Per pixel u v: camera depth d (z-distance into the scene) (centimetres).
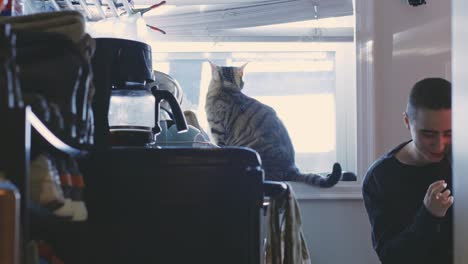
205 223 147
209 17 297
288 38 299
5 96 91
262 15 295
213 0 295
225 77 301
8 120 89
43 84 108
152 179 146
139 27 258
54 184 106
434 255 204
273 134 290
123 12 265
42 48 108
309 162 300
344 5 289
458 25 109
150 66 173
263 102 305
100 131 158
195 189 147
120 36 249
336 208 277
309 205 277
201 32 298
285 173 284
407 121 220
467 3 104
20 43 106
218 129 297
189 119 241
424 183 211
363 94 278
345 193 276
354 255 277
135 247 146
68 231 145
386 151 277
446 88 202
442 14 279
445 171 209
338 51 301
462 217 109
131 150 146
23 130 90
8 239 79
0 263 79
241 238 147
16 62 105
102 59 162
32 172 104
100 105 159
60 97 112
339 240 276
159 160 146
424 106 200
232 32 299
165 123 212
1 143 89
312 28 298
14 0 157
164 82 231
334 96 300
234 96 299
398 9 279
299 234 162
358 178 278
